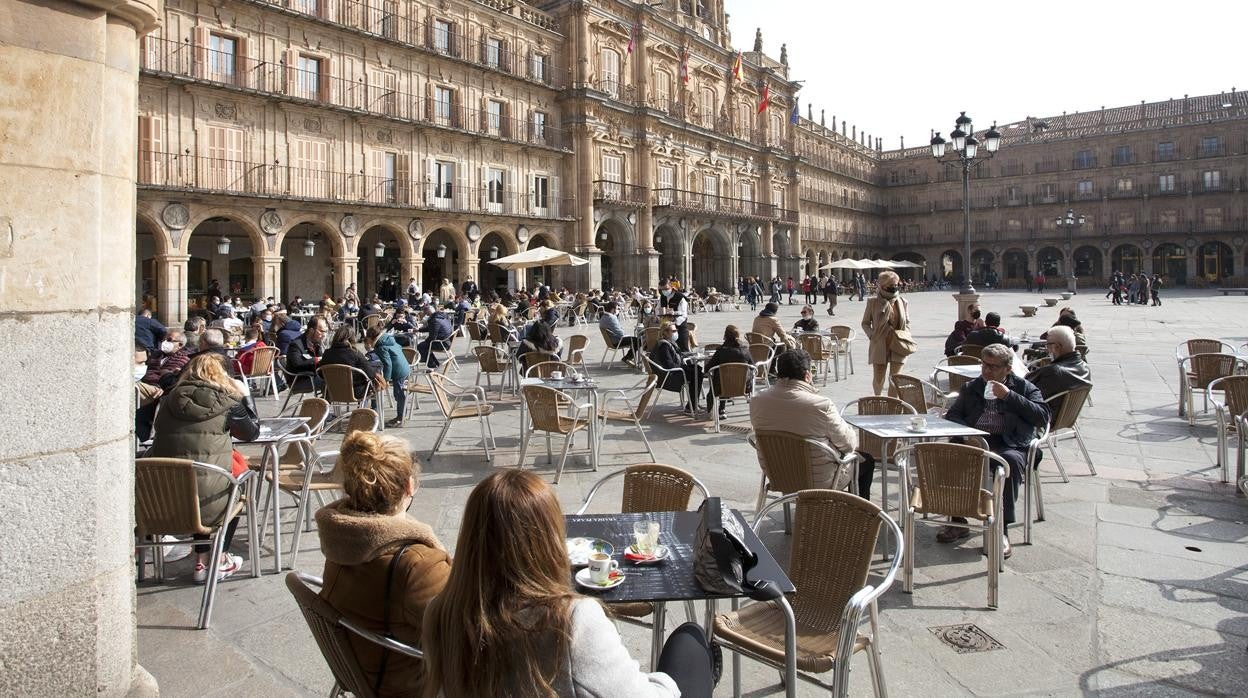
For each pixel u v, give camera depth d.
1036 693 3.98
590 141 42.75
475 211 36.34
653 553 3.59
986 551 5.47
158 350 10.77
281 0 29.06
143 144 25.39
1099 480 7.84
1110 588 5.23
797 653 3.52
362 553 2.94
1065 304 46.00
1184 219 70.25
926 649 4.45
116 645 3.53
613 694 2.06
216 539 4.98
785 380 6.01
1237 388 7.75
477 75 37.44
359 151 32.16
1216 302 44.44
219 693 4.04
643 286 46.75
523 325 20.92
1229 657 4.29
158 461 4.76
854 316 35.78
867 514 3.92
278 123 29.20
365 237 38.03
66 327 3.27
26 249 3.13
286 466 7.07
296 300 27.78
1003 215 79.12
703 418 11.62
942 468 5.32
